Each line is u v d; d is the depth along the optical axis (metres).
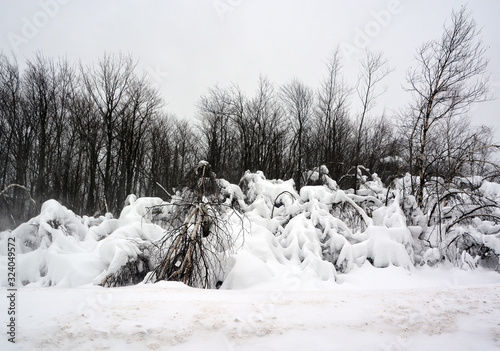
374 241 13.36
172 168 36.16
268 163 31.81
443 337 5.09
